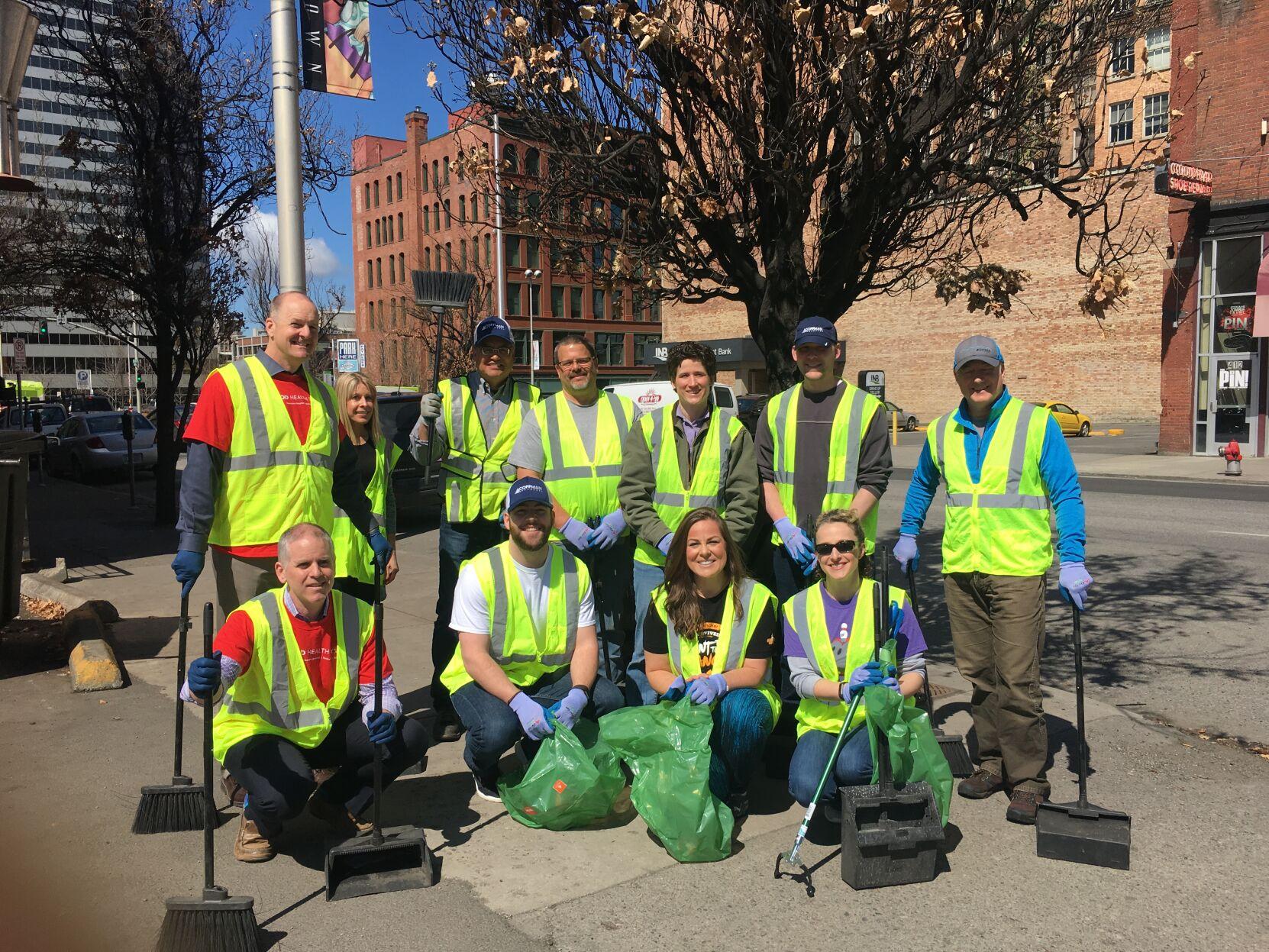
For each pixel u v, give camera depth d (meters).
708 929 2.91
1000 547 3.71
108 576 8.88
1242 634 6.63
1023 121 4.43
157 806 3.55
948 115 4.33
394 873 3.17
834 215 4.60
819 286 4.62
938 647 6.34
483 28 4.38
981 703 3.95
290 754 3.29
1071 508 3.61
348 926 2.91
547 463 4.51
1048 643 6.50
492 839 3.55
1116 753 4.43
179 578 3.53
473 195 4.96
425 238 58.97
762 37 3.92
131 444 14.34
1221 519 12.37
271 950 2.77
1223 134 19.81
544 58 4.04
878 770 3.28
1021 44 4.23
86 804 3.80
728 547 3.79
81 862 3.29
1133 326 35.34
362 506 4.38
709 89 4.20
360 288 67.31
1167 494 15.49
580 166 4.25
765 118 4.21
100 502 15.36
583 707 3.76
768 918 2.97
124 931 2.80
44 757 4.30
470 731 3.73
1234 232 20.19
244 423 3.64
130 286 11.33
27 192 5.58
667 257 4.59
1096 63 4.48
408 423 5.17
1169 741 4.59
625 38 4.15
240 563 3.72
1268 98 19.05
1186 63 4.82
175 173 11.06
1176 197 20.16
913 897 3.10
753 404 10.59
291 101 5.42
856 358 44.53
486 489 4.79
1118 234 26.91
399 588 8.52
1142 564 9.22
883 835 3.12
